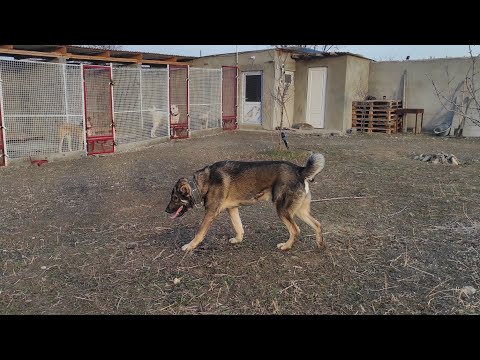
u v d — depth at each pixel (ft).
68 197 23.58
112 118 39.60
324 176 28.94
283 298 12.07
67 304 11.82
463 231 17.37
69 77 36.17
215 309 11.52
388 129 56.85
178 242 16.66
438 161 33.68
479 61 52.37
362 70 60.85
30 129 33.78
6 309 11.53
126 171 30.86
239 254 15.34
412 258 14.79
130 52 50.08
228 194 15.56
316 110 61.11
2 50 39.14
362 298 12.04
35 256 15.20
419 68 58.18
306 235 17.34
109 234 17.58
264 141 47.78
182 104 50.80
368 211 20.65
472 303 11.58
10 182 27.20
